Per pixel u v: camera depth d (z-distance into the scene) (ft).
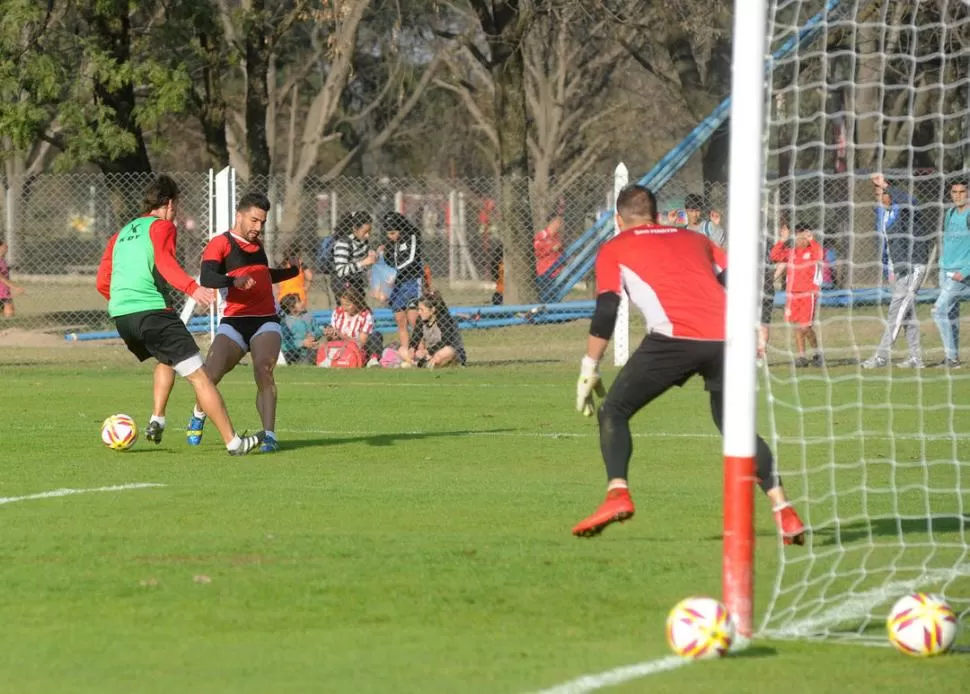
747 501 67.10
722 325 88.12
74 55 320.91
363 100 620.90
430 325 247.09
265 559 86.43
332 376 228.63
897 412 178.50
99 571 82.79
